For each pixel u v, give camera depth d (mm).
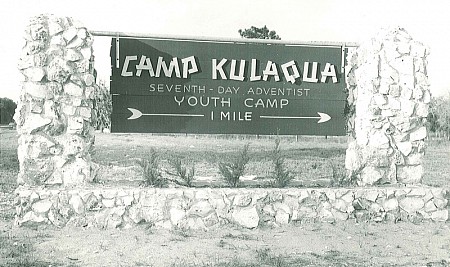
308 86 12961
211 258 9234
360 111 12602
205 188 11508
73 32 11578
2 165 23375
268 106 12820
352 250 9961
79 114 11531
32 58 11352
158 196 11156
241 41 12500
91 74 11688
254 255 9484
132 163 22703
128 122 12344
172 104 12461
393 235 11047
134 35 12188
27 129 11352
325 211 11711
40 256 9250
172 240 10352
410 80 12562
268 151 26766
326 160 25359
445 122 32000
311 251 9844
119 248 9766
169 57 12406
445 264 9125
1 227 11117
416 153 12680
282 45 12820
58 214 11023
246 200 11352
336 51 13016
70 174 11453
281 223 11484
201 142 29094
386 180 12523
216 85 12617
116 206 11094
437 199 12234
